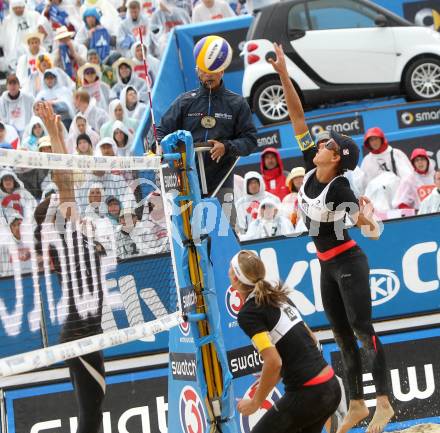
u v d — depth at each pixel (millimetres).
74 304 12828
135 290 14234
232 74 35625
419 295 18594
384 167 26031
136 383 17578
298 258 18500
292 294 18469
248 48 32094
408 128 30406
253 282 12625
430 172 24469
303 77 32000
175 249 15094
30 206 12383
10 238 12031
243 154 16031
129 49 35969
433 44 31750
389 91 32031
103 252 13570
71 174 13180
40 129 29734
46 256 12508
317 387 12266
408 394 17484
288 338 12359
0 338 11648
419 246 18641
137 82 33656
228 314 15539
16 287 11984
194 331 14875
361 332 14625
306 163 15398
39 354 11617
